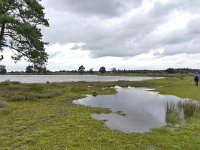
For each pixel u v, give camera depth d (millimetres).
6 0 28578
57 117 16938
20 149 10633
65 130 13648
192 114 17906
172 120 16375
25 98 24828
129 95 32000
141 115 18516
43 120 15977
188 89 37156
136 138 12539
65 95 29562
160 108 21609
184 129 14227
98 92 34562
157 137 12664
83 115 17781
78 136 12578
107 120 16609
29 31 29578
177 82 56375
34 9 32500
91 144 11484
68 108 20547
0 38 30203
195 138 12445
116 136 12805
